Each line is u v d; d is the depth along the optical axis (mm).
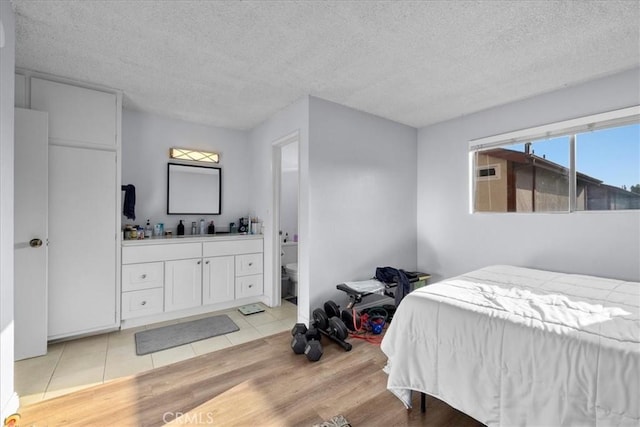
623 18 1781
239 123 3869
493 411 1349
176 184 3664
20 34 1964
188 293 3225
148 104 3203
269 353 2418
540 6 1695
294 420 1637
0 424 1523
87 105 2662
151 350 2449
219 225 3986
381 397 1846
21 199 2256
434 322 1617
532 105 2957
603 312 1425
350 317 2904
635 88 2373
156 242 3031
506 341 1354
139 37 2008
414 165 3979
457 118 3580
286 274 4227
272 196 3633
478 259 3373
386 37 2004
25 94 2410
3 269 1568
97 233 2707
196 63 2352
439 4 1685
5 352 1584
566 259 2723
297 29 1920
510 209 3158
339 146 3176
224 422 1622
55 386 1941
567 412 1151
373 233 3482
